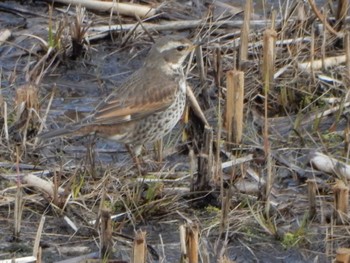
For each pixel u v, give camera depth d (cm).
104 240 1085
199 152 1241
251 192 1217
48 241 1127
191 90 1371
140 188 1193
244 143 1334
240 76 1309
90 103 1465
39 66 1520
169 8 1692
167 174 1256
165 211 1182
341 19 1599
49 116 1416
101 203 1131
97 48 1595
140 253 1009
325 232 1142
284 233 1141
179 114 1284
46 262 1089
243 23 1491
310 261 1105
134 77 1275
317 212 1177
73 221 1161
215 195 1203
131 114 1237
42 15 1683
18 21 1675
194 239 1016
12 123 1357
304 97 1438
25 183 1202
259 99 1447
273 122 1395
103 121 1227
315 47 1548
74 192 1193
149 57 1280
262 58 1477
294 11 1605
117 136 1245
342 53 1544
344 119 1384
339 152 1308
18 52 1585
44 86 1502
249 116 1406
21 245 1118
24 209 1178
